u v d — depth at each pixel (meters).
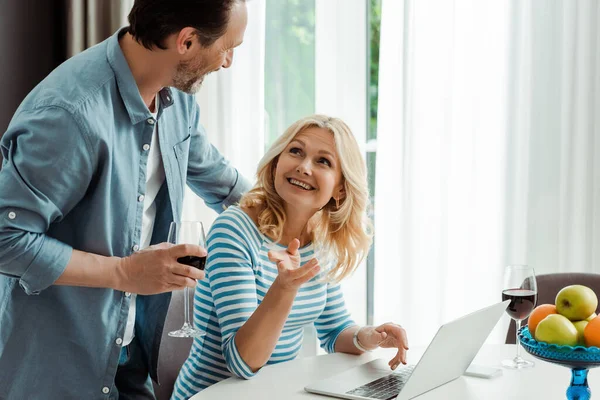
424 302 3.15
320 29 3.27
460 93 3.09
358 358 1.94
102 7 3.19
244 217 2.04
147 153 1.84
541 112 3.00
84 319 1.77
